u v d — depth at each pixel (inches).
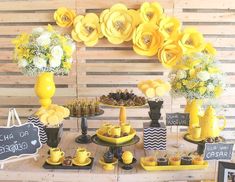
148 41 108.3
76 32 108.2
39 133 84.7
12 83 115.0
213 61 82.9
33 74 82.6
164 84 86.5
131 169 77.5
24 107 116.1
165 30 107.5
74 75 113.1
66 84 113.7
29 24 111.8
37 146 81.2
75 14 109.2
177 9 108.8
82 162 78.1
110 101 91.3
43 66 80.0
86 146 92.0
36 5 110.2
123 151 86.3
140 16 106.3
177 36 107.6
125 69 112.3
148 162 77.2
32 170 76.5
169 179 76.2
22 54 80.5
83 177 75.6
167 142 94.7
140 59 111.7
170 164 77.6
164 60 108.0
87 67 112.6
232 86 112.1
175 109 113.7
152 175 75.6
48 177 76.0
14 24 112.0
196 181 80.4
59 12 108.6
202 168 77.2
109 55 111.7
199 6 108.7
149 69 112.0
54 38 82.7
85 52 111.7
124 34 107.7
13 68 114.2
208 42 109.6
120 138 80.4
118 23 107.9
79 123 116.2
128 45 110.6
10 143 78.4
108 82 113.1
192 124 87.8
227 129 114.9
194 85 80.7
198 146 83.4
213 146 72.8
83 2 108.9
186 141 93.9
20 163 80.4
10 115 82.6
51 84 87.1
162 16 106.4
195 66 81.8
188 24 110.2
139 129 115.3
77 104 95.4
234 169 71.4
